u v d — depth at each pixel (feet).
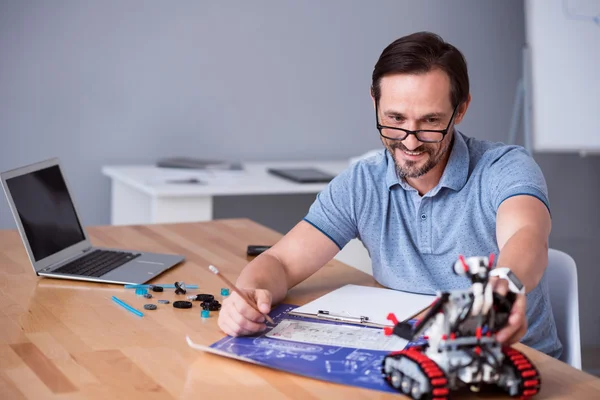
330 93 11.03
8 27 9.59
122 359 3.57
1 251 5.60
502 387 3.17
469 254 4.61
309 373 3.34
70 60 9.89
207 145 10.62
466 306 3.02
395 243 4.77
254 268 4.44
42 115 9.89
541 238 3.83
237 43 10.52
